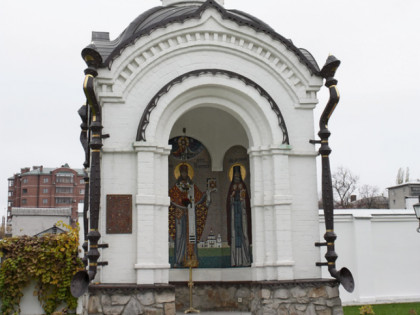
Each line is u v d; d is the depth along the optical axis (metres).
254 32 13.40
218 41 13.27
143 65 12.78
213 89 13.12
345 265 19.16
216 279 15.63
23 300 16.12
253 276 12.94
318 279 12.70
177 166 16.19
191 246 15.80
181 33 13.06
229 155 16.16
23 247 15.99
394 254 19.86
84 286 11.13
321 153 13.08
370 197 69.25
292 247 12.85
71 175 96.88
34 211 28.77
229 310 15.20
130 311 11.48
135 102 12.73
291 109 13.56
